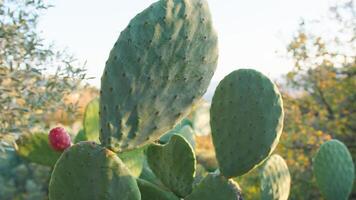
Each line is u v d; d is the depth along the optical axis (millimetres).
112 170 1922
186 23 2025
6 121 3959
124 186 1930
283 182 2922
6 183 10469
